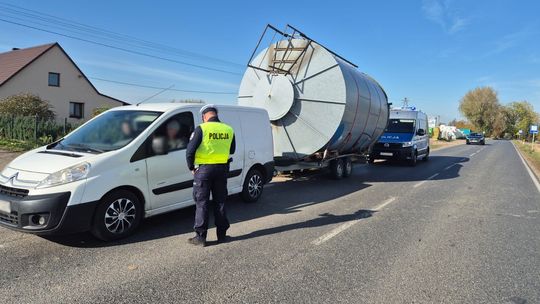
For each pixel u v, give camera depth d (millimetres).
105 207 4945
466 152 29719
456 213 7473
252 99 11227
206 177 5027
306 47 10539
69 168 4699
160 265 4355
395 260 4742
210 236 5492
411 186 10883
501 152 31422
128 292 3668
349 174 12438
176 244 5082
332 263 4570
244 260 4582
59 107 34219
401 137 17109
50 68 33438
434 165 17906
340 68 10148
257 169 7832
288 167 10109
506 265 4676
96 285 3799
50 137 17531
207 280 3988
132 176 5227
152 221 6109
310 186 10336
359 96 10844
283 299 3623
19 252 4609
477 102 100688
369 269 4426
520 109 106625
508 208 8109
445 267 4562
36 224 4551
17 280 3863
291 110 10617
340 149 11477
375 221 6641
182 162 5914
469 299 3746
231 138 5273
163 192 5656
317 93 10359
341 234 5777
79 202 4652
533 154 30969
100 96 37281
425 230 6148
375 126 12961
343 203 8125
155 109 5992
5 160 12828
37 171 4750
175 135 5887
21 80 31609
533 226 6602
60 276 3982
